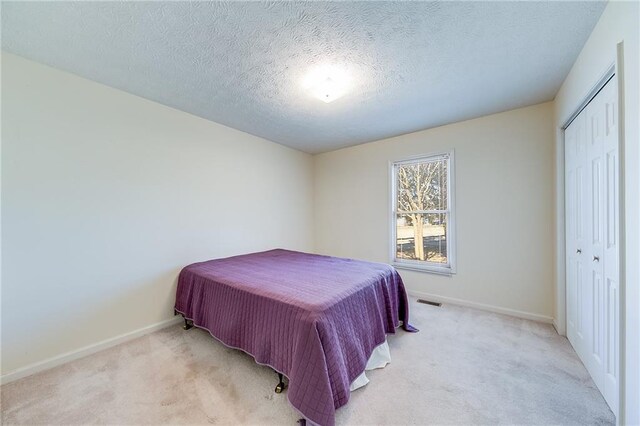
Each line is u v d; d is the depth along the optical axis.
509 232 2.71
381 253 3.71
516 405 1.46
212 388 1.62
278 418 1.39
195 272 2.39
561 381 1.65
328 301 1.60
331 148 4.13
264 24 1.46
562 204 2.26
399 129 3.23
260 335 1.68
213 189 2.99
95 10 1.35
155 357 1.98
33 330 1.80
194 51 1.71
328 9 1.35
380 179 3.70
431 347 2.09
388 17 1.41
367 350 1.77
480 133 2.86
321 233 4.42
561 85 2.15
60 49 1.68
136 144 2.34
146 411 1.44
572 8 1.35
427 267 3.24
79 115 2.01
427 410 1.44
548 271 2.51
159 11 1.36
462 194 2.98
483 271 2.87
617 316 1.31
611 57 1.30
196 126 2.81
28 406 1.48
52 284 1.88
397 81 2.08
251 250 3.45
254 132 3.36
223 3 1.31
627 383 1.18
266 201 3.68
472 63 1.85
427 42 1.62
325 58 1.78
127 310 2.26
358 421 1.37
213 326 2.08
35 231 1.81
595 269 1.63
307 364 1.36
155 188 2.47
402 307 2.44
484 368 1.80
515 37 1.58
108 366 1.86
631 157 1.14
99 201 2.12
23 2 1.29
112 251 2.19
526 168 2.61
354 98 2.38
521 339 2.19
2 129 1.69
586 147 1.75
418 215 3.38
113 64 1.85
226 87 2.18
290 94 2.30
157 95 2.33
